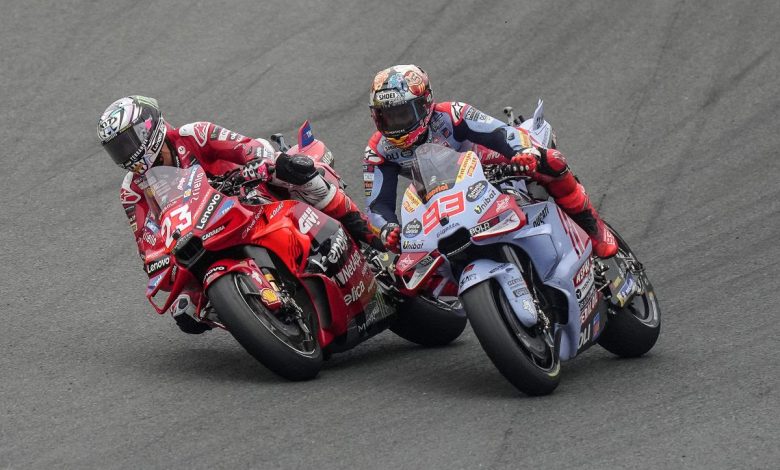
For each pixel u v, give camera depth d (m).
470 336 24.86
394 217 22.75
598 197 32.88
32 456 17.59
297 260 21.62
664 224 30.73
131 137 21.22
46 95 39.41
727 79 39.72
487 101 39.09
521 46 42.84
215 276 19.97
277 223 21.42
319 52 42.53
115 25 44.28
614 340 22.27
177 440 18.00
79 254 29.16
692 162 34.66
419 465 16.61
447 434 17.84
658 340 23.19
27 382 21.16
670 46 42.25
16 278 27.67
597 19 44.56
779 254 27.72
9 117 37.94
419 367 22.19
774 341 21.92
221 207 20.38
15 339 23.80
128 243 29.89
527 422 18.27
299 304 21.94
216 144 21.98
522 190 22.08
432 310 23.52
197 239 20.19
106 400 20.05
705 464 16.14
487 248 19.88
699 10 44.69
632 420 18.12
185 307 21.25
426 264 19.56
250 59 42.00
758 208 31.02
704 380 20.05
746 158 34.50
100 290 26.92
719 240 29.17
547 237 20.17
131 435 18.30
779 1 44.78
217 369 21.78
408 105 21.58
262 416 18.97
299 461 16.92
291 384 20.83
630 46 42.47
